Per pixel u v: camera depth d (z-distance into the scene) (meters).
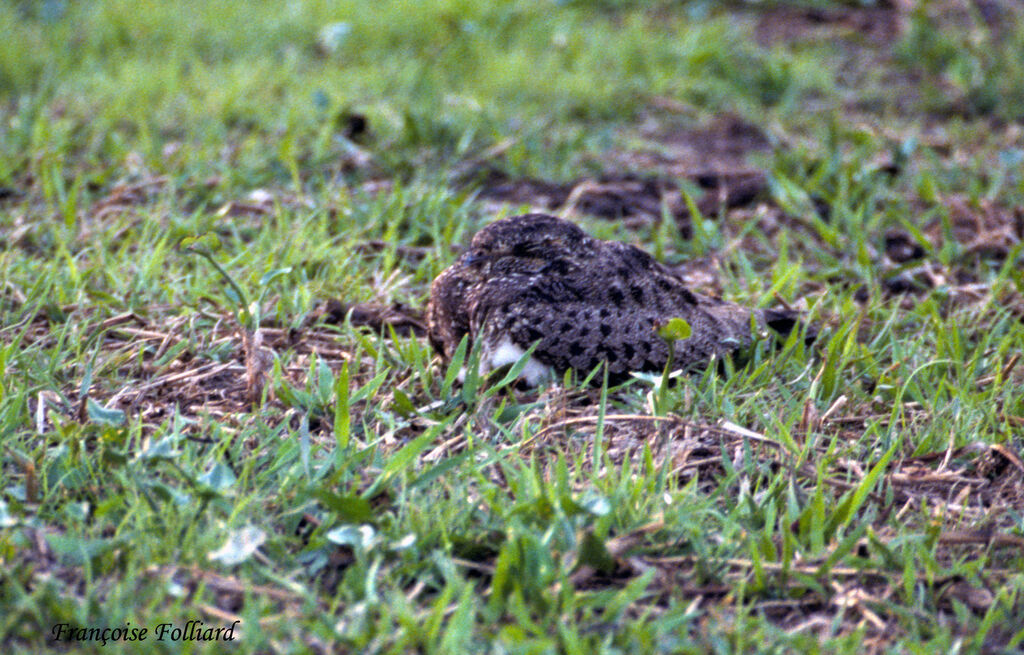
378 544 6.92
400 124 16.50
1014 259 12.34
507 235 9.88
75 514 7.03
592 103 18.36
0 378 8.62
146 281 11.18
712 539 7.38
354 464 7.86
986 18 22.97
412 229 13.06
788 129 17.94
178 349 9.81
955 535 7.50
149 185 14.01
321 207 13.39
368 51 19.92
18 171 14.54
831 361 9.75
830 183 15.20
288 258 11.84
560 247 9.95
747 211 14.57
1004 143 17.52
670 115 18.45
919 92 19.92
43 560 6.82
